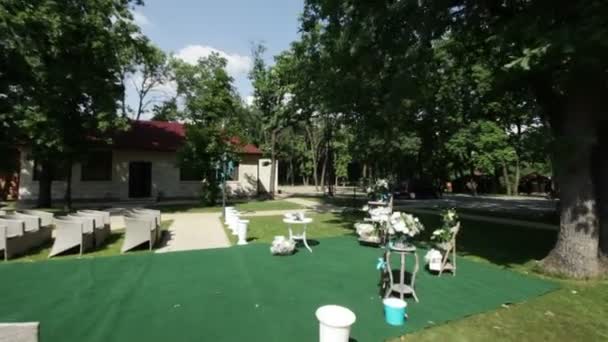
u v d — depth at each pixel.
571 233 5.61
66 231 6.52
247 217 12.40
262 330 3.45
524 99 9.94
